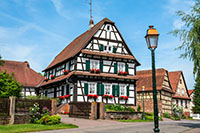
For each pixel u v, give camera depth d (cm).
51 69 3578
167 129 1537
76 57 2745
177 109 3962
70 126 1506
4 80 1906
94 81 2773
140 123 1947
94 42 2872
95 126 1591
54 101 1712
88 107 2044
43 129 1339
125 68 3028
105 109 2252
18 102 1558
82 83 2700
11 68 4069
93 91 2762
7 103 1505
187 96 4794
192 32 1459
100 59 2878
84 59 2786
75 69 2712
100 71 2836
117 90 2905
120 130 1393
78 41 3391
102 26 2956
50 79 3547
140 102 3744
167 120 2856
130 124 1805
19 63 4262
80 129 1418
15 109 1538
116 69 2959
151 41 894
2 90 1853
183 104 4600
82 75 2678
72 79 2672
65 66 3023
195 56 1450
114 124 1750
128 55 3078
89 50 2827
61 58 3472
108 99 2823
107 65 2917
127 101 2959
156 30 905
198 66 1439
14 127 1348
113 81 2902
